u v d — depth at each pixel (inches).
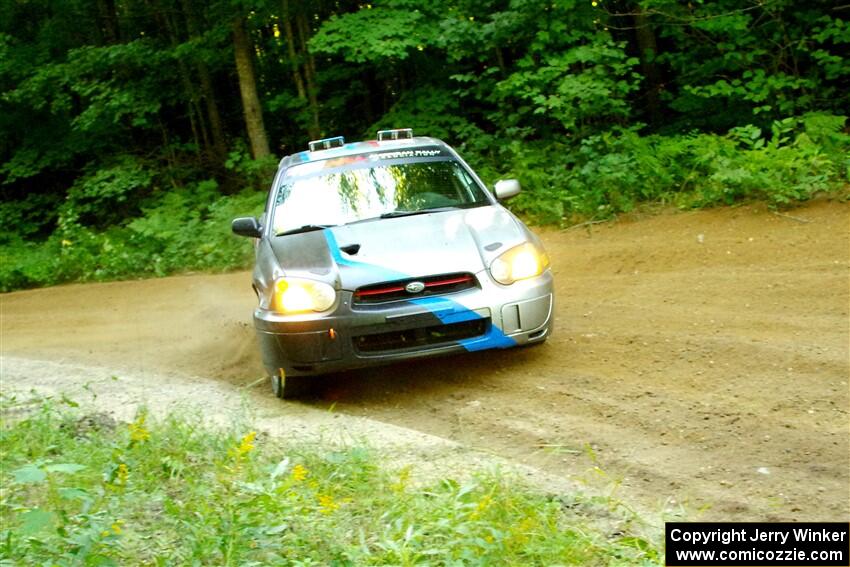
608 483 165.0
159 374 286.7
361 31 540.4
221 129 784.3
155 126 788.6
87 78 712.4
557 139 524.1
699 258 339.9
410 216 258.2
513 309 229.0
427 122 574.9
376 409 226.5
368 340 225.1
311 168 283.6
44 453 197.2
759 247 337.1
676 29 510.9
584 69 518.6
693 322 262.7
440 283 226.5
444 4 559.2
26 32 769.6
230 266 517.0
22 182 852.0
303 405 234.8
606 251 374.6
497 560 134.3
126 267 555.8
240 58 674.2
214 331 348.8
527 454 183.5
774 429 179.8
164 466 183.3
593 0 506.9
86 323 412.8
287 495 156.0
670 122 590.9
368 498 160.6
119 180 701.3
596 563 135.5
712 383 210.4
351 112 744.3
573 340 260.1
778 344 231.1
